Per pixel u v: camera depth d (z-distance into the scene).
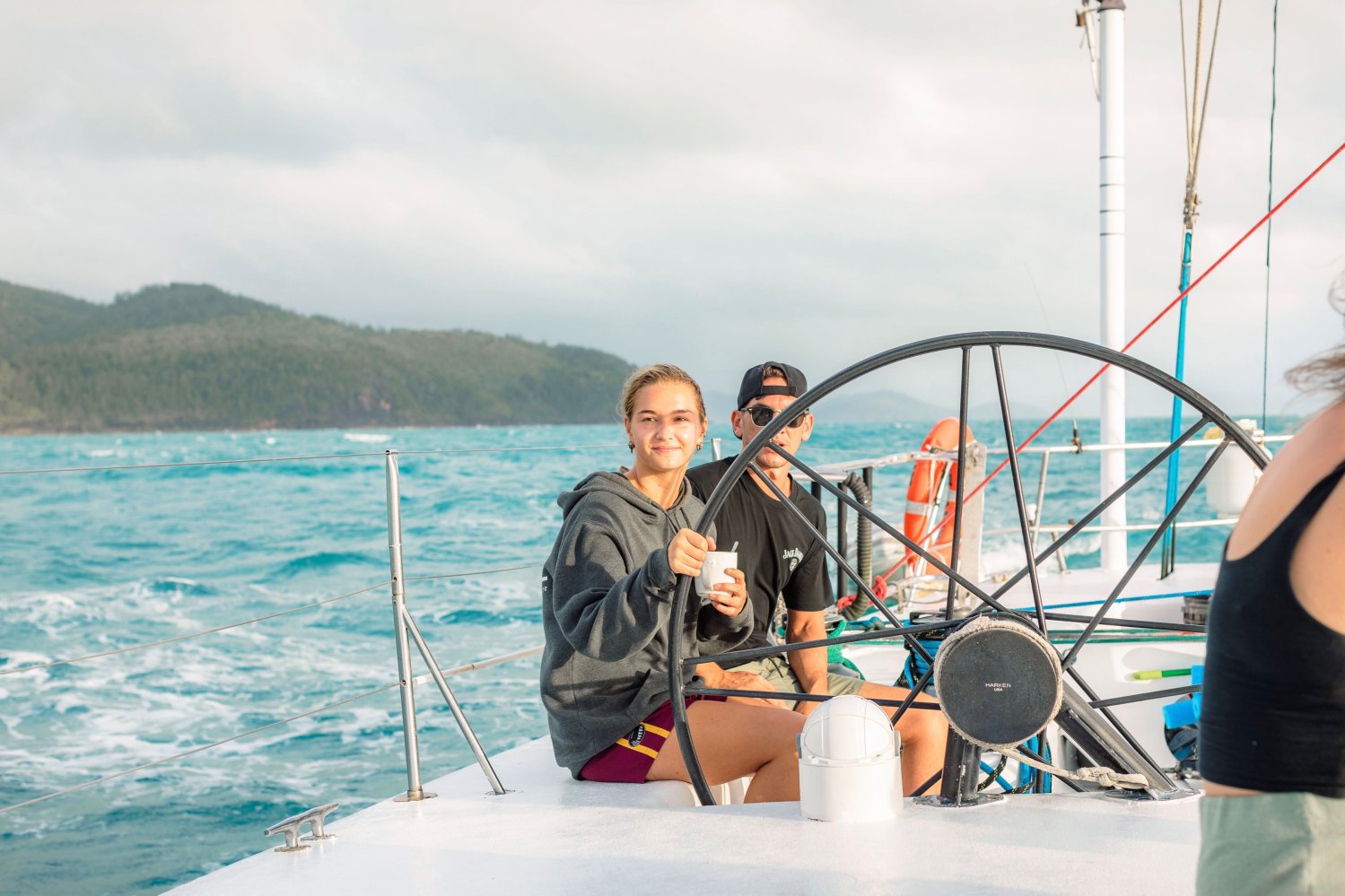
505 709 6.64
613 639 2.07
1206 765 1.05
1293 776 0.98
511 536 17.33
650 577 2.01
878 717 1.93
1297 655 0.97
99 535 18.98
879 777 1.88
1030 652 1.71
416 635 2.39
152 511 22.12
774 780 2.24
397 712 6.69
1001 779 2.72
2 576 14.63
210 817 5.08
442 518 19.50
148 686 7.71
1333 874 0.97
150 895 4.23
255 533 18.58
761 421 2.80
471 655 8.36
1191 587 4.21
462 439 96.75
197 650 8.80
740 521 2.75
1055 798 1.93
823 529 2.91
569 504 2.43
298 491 24.98
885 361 1.87
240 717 6.89
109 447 73.56
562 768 2.52
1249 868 1.00
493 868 1.85
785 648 2.05
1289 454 1.01
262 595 13.05
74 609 12.16
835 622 3.34
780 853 1.77
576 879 1.76
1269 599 0.98
